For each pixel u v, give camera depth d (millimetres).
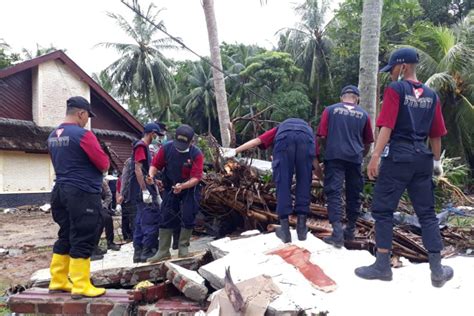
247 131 20141
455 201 8836
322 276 3869
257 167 6676
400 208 6691
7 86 19203
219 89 12508
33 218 15648
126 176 6320
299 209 4699
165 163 5418
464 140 24391
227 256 4301
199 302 3980
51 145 4207
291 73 35125
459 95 22828
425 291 3684
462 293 3641
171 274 4168
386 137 3697
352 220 4984
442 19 33719
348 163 4711
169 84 40781
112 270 4832
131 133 23578
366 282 3836
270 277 3652
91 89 21609
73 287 4145
